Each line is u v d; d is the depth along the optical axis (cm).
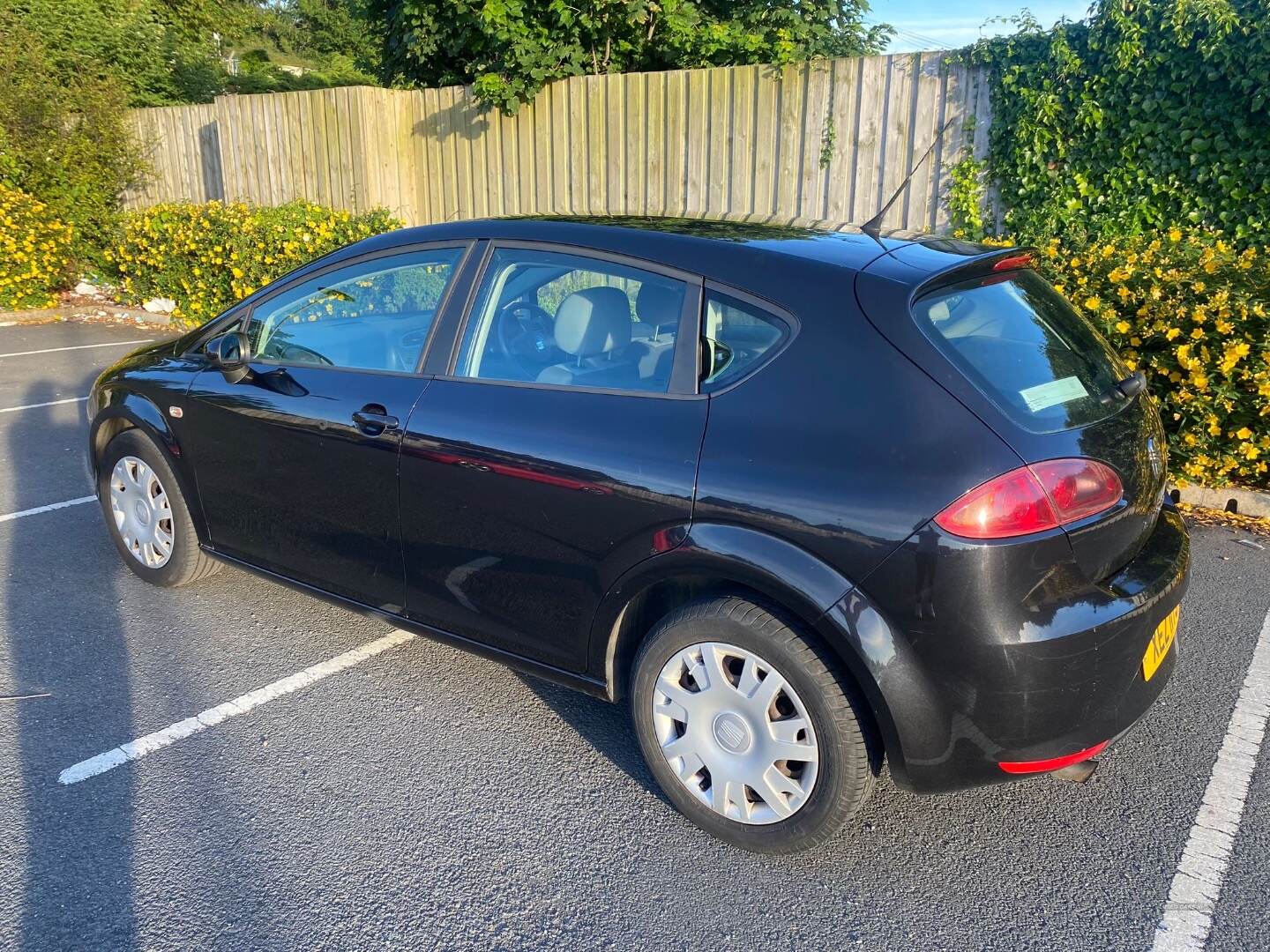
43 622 418
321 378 362
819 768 258
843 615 243
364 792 309
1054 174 680
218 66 1970
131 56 1648
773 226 319
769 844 272
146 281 1226
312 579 378
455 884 268
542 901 262
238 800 303
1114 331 539
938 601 235
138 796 304
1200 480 550
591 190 923
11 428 729
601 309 300
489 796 307
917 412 244
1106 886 268
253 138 1131
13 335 1120
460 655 397
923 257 284
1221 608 434
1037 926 254
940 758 247
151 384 421
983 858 280
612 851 282
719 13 1039
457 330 331
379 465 336
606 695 301
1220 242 562
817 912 259
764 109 807
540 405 301
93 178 1268
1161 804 304
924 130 735
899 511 238
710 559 261
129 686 369
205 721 346
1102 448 256
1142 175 646
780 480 253
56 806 298
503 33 895
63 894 262
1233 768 321
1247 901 262
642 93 869
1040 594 236
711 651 271
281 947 246
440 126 1011
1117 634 244
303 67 3956
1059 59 652
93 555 491
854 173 776
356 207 1038
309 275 387
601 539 284
